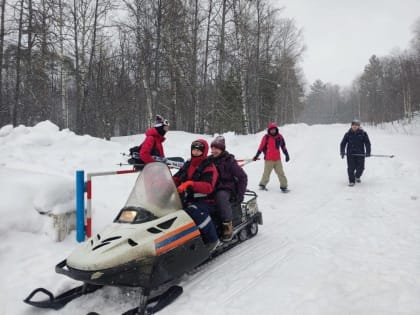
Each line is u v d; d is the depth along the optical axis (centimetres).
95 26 1903
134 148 579
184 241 363
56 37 1906
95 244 328
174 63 1991
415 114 5619
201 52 2125
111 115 1930
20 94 2148
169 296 345
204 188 418
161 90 2172
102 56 2105
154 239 335
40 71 1967
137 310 319
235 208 499
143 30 1795
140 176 392
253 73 2566
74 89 2919
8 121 2294
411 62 5666
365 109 8188
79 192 469
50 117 2475
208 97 2139
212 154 485
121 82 2069
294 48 3684
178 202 391
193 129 2178
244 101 2386
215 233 411
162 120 574
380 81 7444
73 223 491
